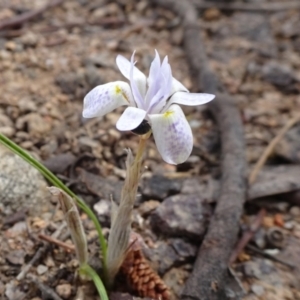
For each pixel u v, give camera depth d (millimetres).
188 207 119
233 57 172
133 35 175
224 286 105
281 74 164
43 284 101
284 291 109
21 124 132
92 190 120
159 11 185
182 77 160
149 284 101
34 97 141
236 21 186
